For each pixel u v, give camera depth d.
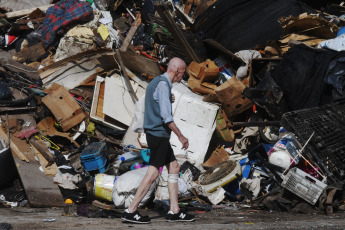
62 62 23.14
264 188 16.20
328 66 18.03
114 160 19.39
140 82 22.75
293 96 18.58
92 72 23.28
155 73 22.73
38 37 25.38
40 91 22.19
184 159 18.53
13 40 25.66
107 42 24.78
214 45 22.16
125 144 20.91
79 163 19.56
